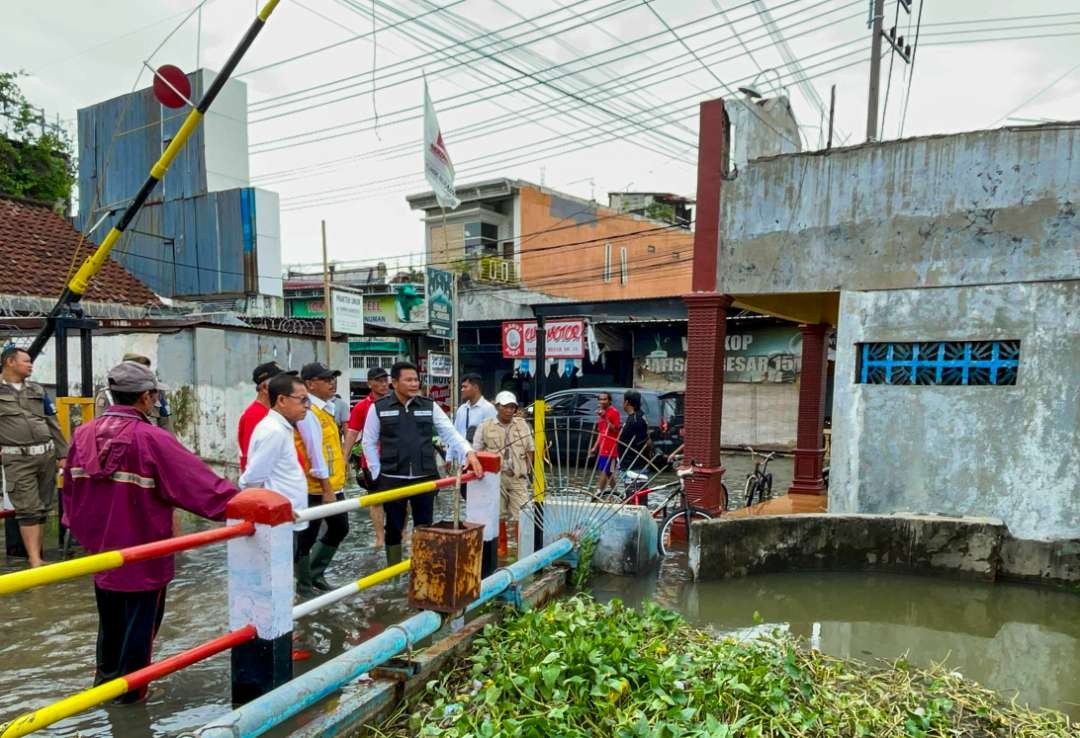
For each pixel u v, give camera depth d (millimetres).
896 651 4738
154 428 3320
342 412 8805
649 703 3184
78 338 11992
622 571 6262
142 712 3393
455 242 27094
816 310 10000
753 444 17844
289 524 3109
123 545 3225
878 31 9531
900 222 7246
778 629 4562
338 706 3178
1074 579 6141
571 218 27172
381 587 5496
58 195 19953
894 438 7219
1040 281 6551
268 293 15922
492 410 7309
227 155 16594
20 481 5637
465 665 3924
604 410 10430
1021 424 6641
